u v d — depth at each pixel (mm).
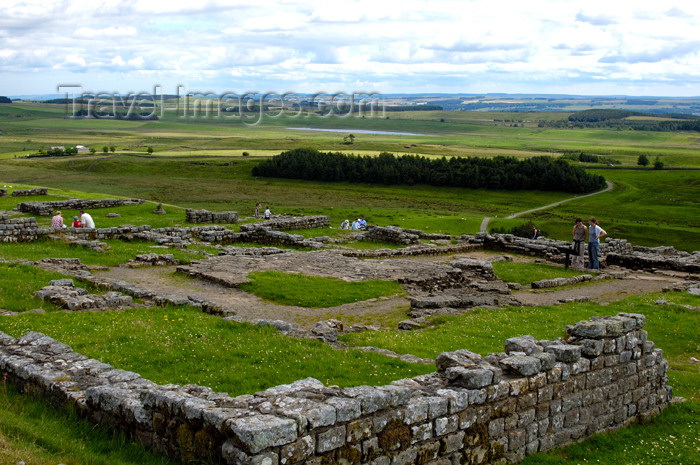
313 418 9844
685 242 109875
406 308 26922
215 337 18641
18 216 52469
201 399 10570
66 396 12305
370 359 17141
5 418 11031
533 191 176625
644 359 15844
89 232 42562
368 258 41344
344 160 192000
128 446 10875
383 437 10781
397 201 156875
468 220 107375
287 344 18062
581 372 14180
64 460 9953
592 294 33031
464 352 13672
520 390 12859
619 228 118875
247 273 31484
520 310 26984
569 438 13930
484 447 12273
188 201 145250
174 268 34188
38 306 22547
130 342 17844
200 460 9930
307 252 40219
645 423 15586
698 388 18359
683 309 28156
